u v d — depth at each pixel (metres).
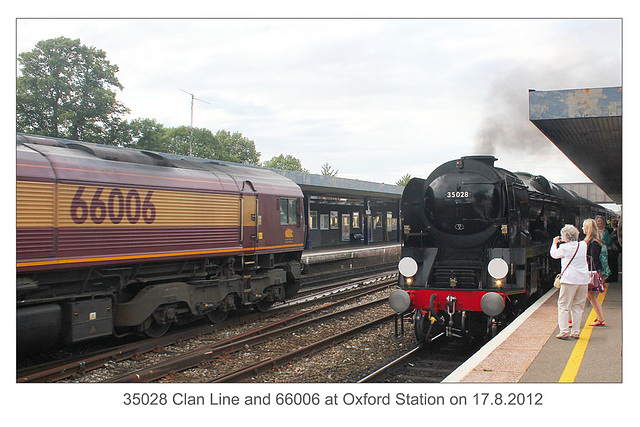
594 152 15.86
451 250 10.11
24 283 7.54
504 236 9.61
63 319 8.26
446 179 10.14
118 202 8.83
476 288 9.20
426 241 10.37
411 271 9.43
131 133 39.78
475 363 6.25
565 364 6.16
